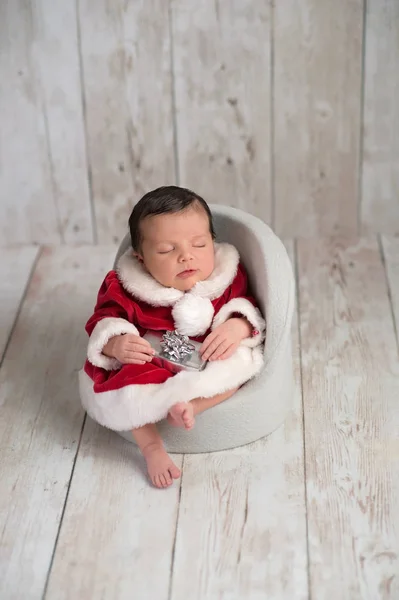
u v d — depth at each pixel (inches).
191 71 89.7
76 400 73.5
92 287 90.4
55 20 87.0
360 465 64.7
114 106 91.6
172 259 65.7
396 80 89.6
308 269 91.6
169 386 62.0
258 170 94.9
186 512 61.2
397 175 94.4
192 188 96.3
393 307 84.2
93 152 94.1
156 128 92.7
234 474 64.3
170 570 56.9
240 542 58.7
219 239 74.0
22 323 84.3
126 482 64.2
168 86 90.5
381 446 66.5
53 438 69.1
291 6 86.4
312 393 72.6
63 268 94.0
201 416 64.3
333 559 57.1
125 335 64.0
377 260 92.7
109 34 87.8
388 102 90.6
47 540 59.6
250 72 89.7
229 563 57.2
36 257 96.3
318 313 83.7
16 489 64.0
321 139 92.9
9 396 74.2
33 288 90.3
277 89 90.4
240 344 65.6
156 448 63.6
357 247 95.4
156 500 62.4
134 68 89.5
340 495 62.0
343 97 90.6
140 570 57.1
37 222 98.2
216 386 62.8
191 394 61.8
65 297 88.6
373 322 82.0
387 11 86.2
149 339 66.3
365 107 91.0
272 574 56.2
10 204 97.0
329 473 64.1
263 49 88.5
